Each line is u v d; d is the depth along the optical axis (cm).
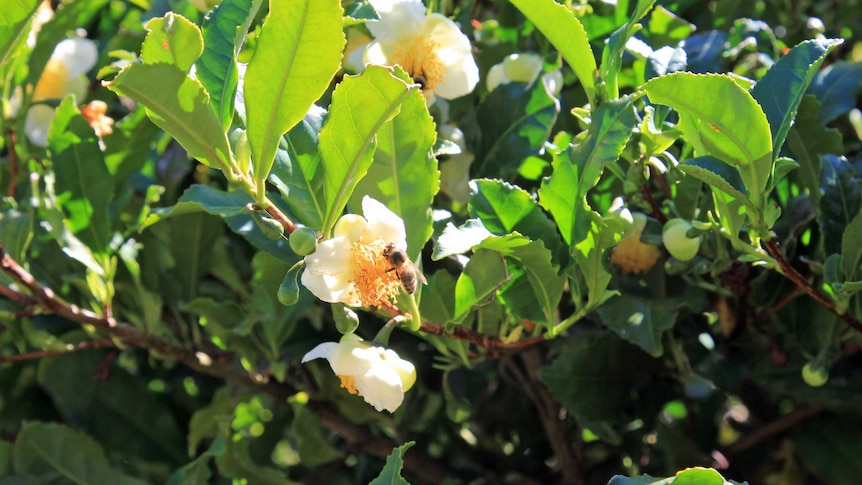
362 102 26
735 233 31
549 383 39
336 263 27
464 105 40
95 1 51
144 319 44
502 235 32
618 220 30
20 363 51
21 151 44
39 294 38
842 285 32
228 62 28
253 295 41
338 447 54
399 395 28
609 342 40
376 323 46
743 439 50
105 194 40
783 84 30
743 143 28
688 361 40
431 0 38
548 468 54
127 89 24
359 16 34
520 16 44
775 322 41
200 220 44
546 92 38
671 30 41
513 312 33
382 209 28
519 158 38
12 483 43
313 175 30
